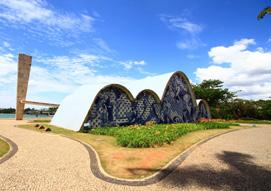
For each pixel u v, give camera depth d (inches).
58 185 258.5
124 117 900.0
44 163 342.0
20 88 1296.8
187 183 274.2
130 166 334.3
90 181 273.3
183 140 567.8
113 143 518.6
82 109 804.6
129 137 511.5
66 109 937.5
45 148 446.6
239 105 1932.8
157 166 337.1
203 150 455.5
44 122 1116.5
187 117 1264.8
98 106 814.5
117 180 278.4
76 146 474.9
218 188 260.7
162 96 1060.5
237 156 415.2
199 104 1451.8
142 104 987.9
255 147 508.7
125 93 914.1
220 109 1943.9
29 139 549.0
